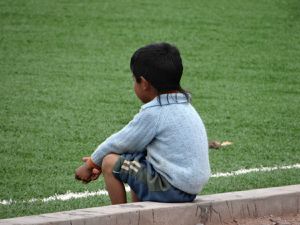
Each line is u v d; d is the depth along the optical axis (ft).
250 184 61.11
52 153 71.00
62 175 63.77
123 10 152.46
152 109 43.98
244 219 45.60
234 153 72.69
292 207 47.75
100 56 120.78
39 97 94.94
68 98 94.94
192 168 43.45
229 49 128.36
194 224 43.78
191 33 137.59
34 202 54.90
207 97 98.17
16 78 105.29
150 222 42.09
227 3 162.61
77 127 81.41
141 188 44.16
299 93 103.19
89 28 138.72
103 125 82.74
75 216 40.04
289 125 85.71
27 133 78.23
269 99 98.73
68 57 119.44
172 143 43.70
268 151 73.92
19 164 66.80
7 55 119.44
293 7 162.50
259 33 140.67
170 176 43.45
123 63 116.88
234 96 99.40
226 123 85.40
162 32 137.49
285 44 134.21
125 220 41.24
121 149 44.57
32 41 128.98
